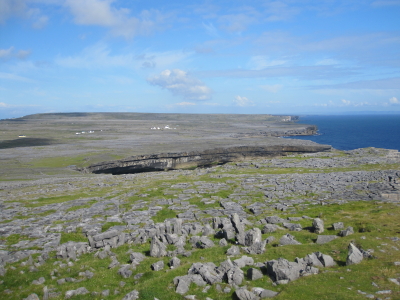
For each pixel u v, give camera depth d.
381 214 32.53
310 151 151.62
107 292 19.36
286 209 39.66
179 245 26.61
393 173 61.03
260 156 150.62
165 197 51.09
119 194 55.41
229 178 68.19
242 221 33.41
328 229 28.98
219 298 16.69
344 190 48.28
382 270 17.92
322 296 15.34
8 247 29.81
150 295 17.64
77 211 43.81
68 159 111.56
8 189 65.62
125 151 131.50
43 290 20.05
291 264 18.77
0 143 160.38
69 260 26.30
